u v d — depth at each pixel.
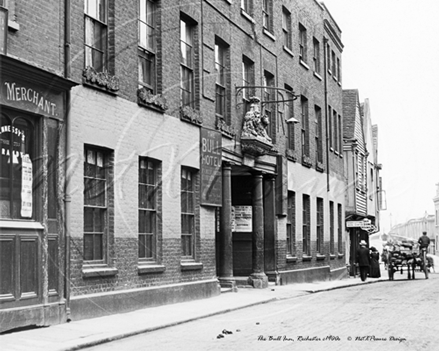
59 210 9.13
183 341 7.64
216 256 15.50
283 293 14.41
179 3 11.75
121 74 10.25
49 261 8.95
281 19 12.98
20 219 8.52
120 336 8.07
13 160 8.43
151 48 11.16
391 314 9.33
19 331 8.27
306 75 10.12
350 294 12.66
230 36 13.49
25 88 8.45
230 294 14.50
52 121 8.98
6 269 8.19
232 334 8.16
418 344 6.73
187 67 11.96
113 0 10.41
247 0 14.15
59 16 9.27
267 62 13.54
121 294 10.59
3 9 8.12
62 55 9.29
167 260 11.92
